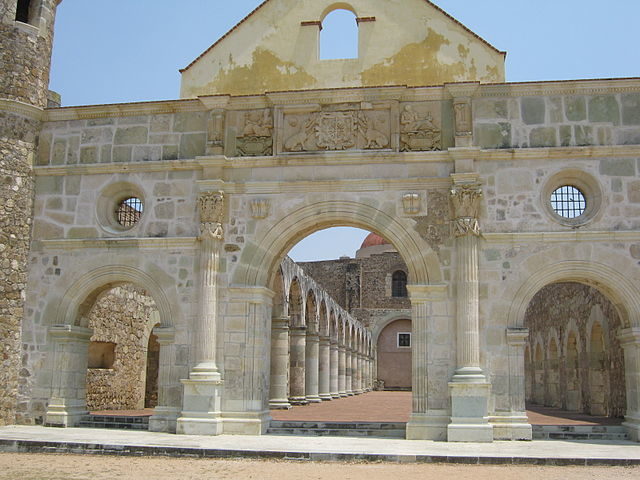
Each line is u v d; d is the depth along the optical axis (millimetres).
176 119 19719
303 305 31828
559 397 29547
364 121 18812
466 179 17906
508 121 18281
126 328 25188
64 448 14883
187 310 18766
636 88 18047
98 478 11531
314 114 19047
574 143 18016
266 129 19219
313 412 25672
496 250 17875
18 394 19188
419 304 17922
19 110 19844
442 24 19641
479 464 13594
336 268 67250
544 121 18188
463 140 18156
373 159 18516
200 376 18016
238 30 20578
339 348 45438
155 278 19031
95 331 23172
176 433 17750
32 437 15930
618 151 17781
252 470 12617
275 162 18875
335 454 13969
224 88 20328
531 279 17672
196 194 19250
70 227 19734
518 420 17078
